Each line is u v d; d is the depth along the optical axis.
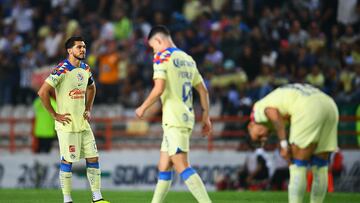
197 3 82.81
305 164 30.08
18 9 89.12
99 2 88.56
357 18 74.38
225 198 46.16
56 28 85.56
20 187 71.31
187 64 30.98
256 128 31.47
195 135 70.19
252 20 80.69
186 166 30.16
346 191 63.16
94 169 36.31
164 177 31.28
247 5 82.19
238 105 71.25
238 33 77.62
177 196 48.16
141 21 82.25
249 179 64.38
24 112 79.38
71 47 35.34
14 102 81.25
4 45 85.38
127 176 69.31
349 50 72.62
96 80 78.00
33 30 88.19
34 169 71.06
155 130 73.25
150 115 72.50
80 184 68.75
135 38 80.19
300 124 29.64
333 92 69.56
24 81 81.38
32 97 80.94
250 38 76.06
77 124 35.59
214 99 73.25
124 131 72.81
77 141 35.72
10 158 71.88
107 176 69.88
